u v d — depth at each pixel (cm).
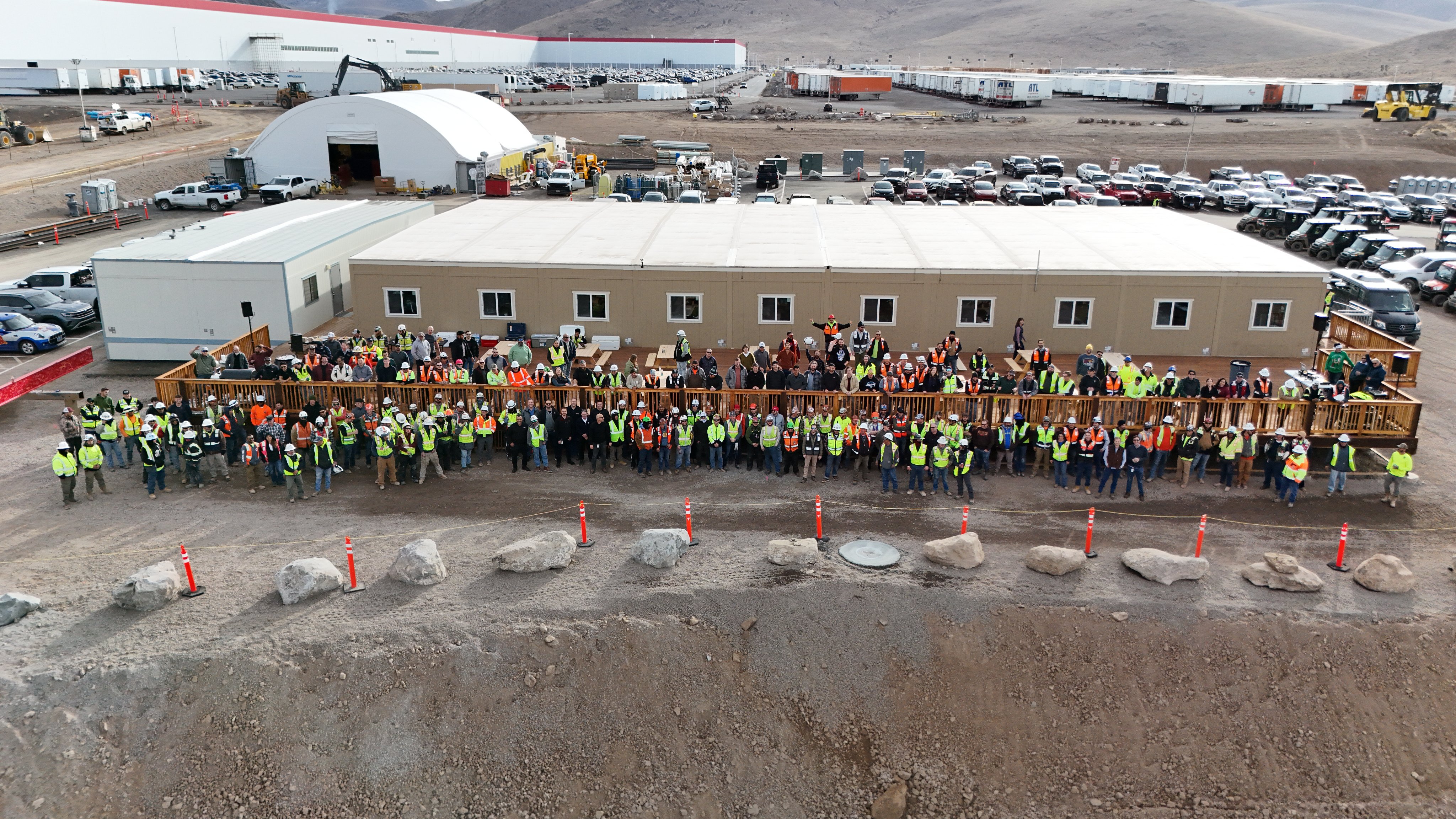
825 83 13862
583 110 12131
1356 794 1627
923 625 1825
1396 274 4438
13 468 2530
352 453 2508
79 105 9925
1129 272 3102
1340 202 6250
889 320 3222
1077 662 1772
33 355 3525
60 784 1560
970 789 1642
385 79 9850
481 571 1969
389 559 2022
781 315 3247
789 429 2431
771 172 7156
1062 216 4106
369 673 1698
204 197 6269
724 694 1741
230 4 13225
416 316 3353
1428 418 2886
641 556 1978
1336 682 1738
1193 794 1633
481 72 16125
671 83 16262
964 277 3144
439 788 1608
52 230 5291
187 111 9975
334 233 3847
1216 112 11981
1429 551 2078
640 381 2731
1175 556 1936
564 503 2308
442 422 2447
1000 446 2467
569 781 1631
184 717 1641
